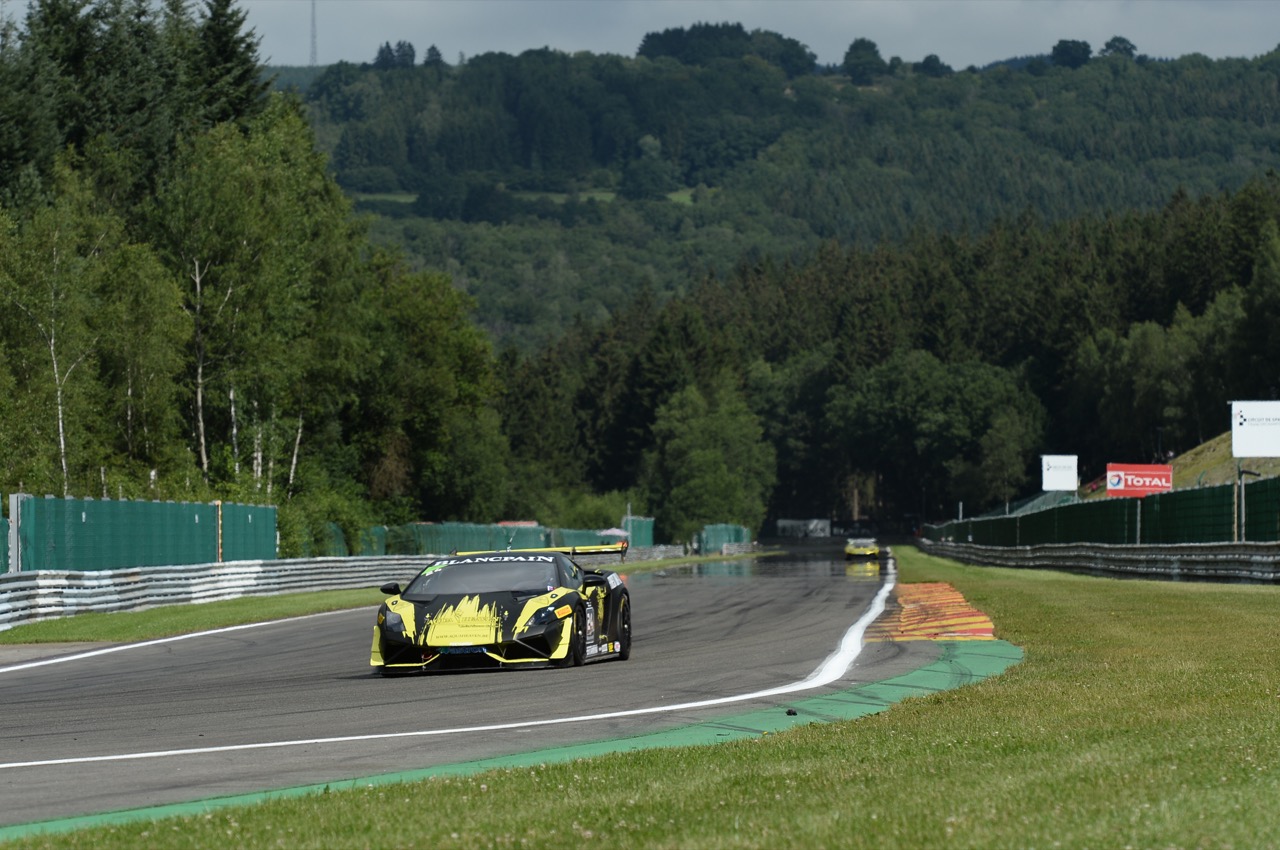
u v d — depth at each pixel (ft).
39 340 516.73
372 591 460.55
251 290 601.21
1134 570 448.65
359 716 125.90
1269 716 101.14
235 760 100.22
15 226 526.98
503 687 146.92
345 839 67.97
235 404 622.13
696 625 254.06
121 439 563.48
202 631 271.90
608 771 86.99
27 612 284.61
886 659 172.14
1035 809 69.15
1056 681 131.44
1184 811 67.41
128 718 130.11
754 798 75.56
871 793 75.36
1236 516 377.91
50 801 85.05
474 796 78.95
